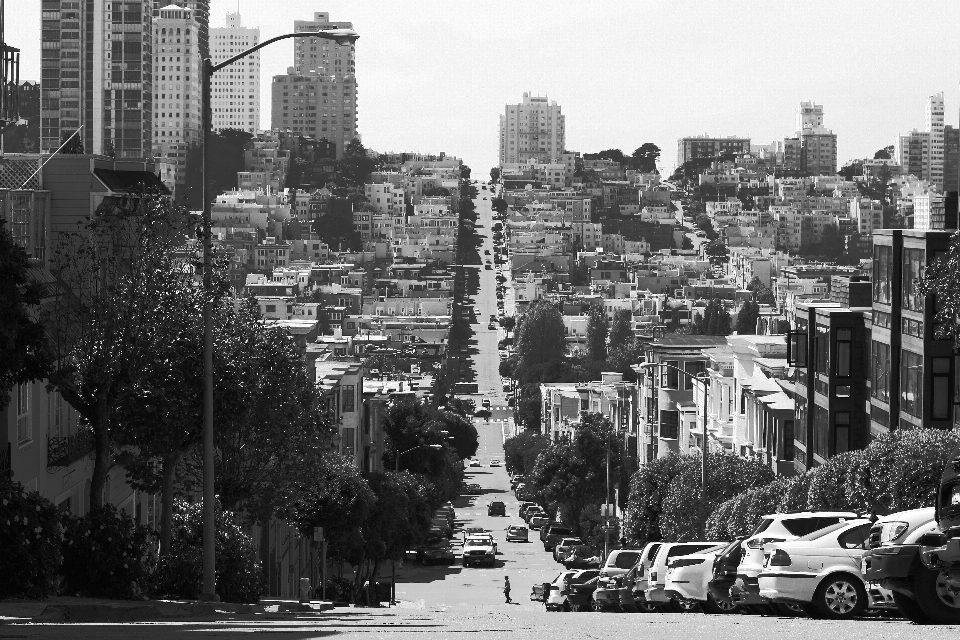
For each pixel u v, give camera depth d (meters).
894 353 84.25
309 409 65.56
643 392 176.75
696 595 52.56
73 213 67.38
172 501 65.50
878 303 87.94
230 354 59.47
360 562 127.50
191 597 56.41
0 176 67.25
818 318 95.19
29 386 57.25
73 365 52.47
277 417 63.50
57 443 60.44
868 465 67.62
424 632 30.80
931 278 59.25
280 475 66.75
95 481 53.50
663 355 163.75
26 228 62.28
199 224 54.66
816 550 40.16
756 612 46.09
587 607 83.44
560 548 179.38
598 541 164.25
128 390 53.47
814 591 39.72
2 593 41.53
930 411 79.06
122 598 48.66
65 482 62.47
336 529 116.19
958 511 32.09
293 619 44.84
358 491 116.75
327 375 158.38
